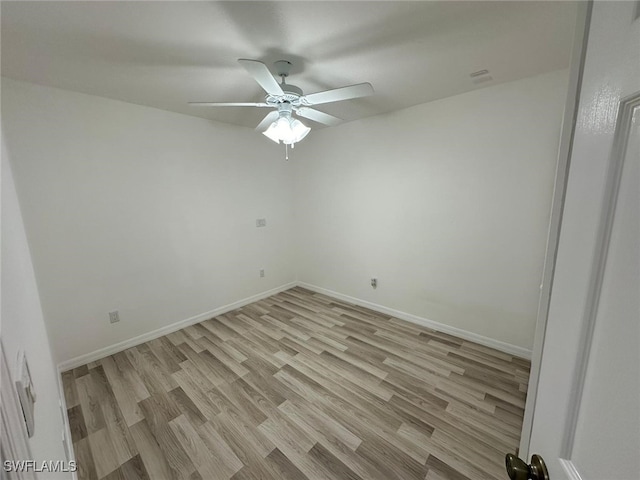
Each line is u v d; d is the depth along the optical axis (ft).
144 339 8.98
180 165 9.41
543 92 6.70
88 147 7.52
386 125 9.73
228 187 10.88
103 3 4.06
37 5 4.05
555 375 1.64
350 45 5.35
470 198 8.19
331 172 11.78
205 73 6.36
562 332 1.58
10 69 5.93
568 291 1.54
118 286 8.37
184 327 10.00
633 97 1.11
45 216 6.99
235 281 11.57
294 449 5.08
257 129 7.77
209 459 4.92
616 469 1.14
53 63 5.77
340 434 5.37
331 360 7.82
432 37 5.13
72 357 7.65
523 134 7.10
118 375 7.27
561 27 4.84
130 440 5.32
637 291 1.08
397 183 9.77
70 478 3.55
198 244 10.19
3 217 2.16
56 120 6.98
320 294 13.21
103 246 8.00
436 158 8.69
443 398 6.28
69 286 7.48
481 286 8.35
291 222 13.64
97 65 5.91
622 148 1.18
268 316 10.85
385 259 10.62
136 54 5.51
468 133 7.96
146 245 8.87
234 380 7.02
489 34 5.06
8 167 3.58
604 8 1.34
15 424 1.27
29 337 2.36
